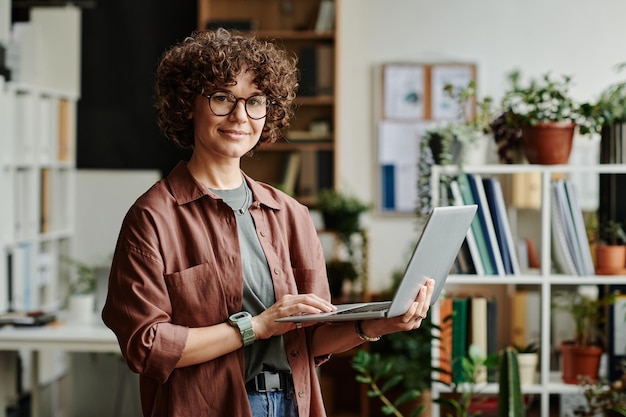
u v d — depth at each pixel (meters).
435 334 4.27
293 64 2.37
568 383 4.32
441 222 2.10
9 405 5.58
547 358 4.23
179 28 7.22
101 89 7.25
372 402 6.31
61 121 6.47
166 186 2.26
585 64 7.14
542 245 4.22
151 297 2.15
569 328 5.10
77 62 6.64
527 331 5.18
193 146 2.37
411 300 2.16
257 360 2.23
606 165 4.19
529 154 4.23
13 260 5.53
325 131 7.02
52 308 6.27
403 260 7.19
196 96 2.24
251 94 2.23
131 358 2.14
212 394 2.18
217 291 2.20
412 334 5.72
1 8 5.77
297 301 2.18
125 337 2.14
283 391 2.26
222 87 2.20
